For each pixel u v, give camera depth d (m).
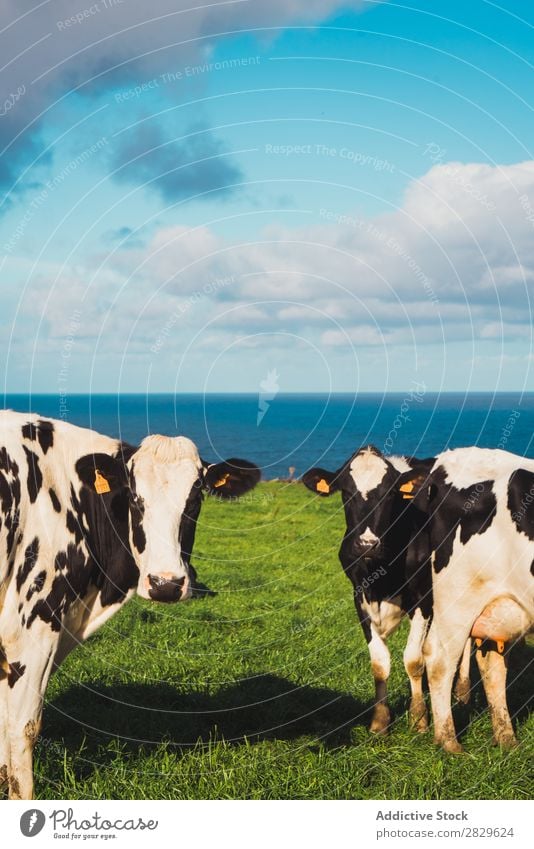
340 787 5.41
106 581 5.62
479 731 6.56
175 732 6.40
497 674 6.41
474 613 6.25
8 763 5.06
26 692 5.11
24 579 5.12
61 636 5.45
